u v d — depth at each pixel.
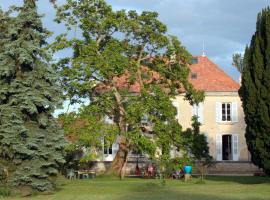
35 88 22.59
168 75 34.62
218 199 19.27
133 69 33.19
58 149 22.94
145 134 33.47
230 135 48.19
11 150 21.42
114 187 26.11
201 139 34.06
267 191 22.92
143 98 32.09
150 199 19.45
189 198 19.73
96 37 34.03
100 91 33.78
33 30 22.94
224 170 46.75
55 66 31.86
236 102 48.00
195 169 38.03
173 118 32.66
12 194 21.17
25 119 22.44
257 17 28.36
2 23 23.75
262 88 27.06
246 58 28.41
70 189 24.73
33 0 23.12
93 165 43.59
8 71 21.98
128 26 33.16
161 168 31.75
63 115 31.81
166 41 33.88
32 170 21.50
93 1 33.22
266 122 26.75
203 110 47.97
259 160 27.70
